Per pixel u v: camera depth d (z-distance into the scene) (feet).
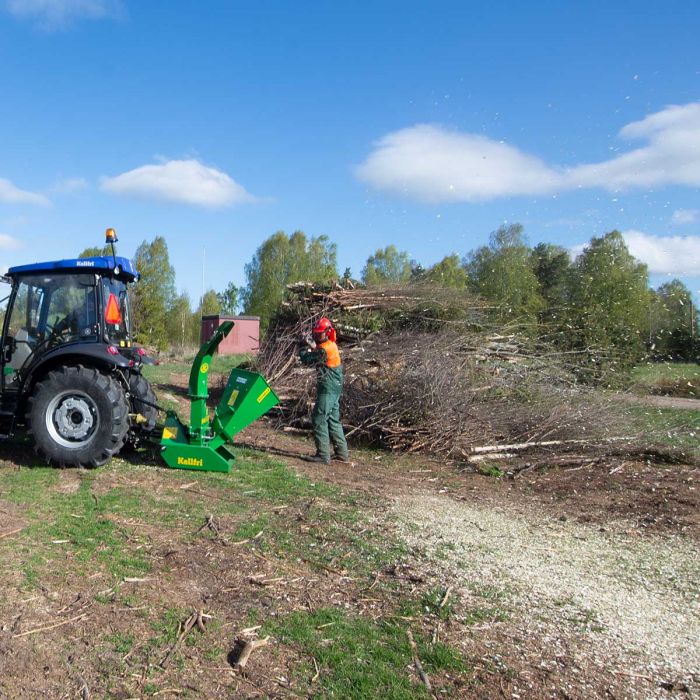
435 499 21.62
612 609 13.23
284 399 34.91
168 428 23.47
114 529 16.49
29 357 23.82
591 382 38.01
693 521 19.93
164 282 107.96
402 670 10.60
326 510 19.19
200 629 11.63
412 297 40.22
